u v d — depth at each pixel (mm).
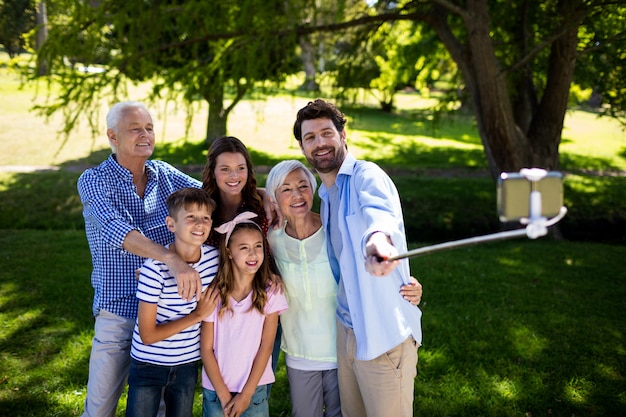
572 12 9008
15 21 20156
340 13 10117
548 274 7562
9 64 10344
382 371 2631
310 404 3049
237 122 20984
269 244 3018
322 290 2904
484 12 9125
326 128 2764
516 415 4016
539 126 10305
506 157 9836
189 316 2789
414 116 13055
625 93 10266
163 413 3482
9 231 9359
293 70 11641
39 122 18828
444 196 12539
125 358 3016
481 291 6676
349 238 2676
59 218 10586
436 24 9898
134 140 2980
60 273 6953
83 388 4258
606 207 12539
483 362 4812
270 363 3027
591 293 6805
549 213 1378
